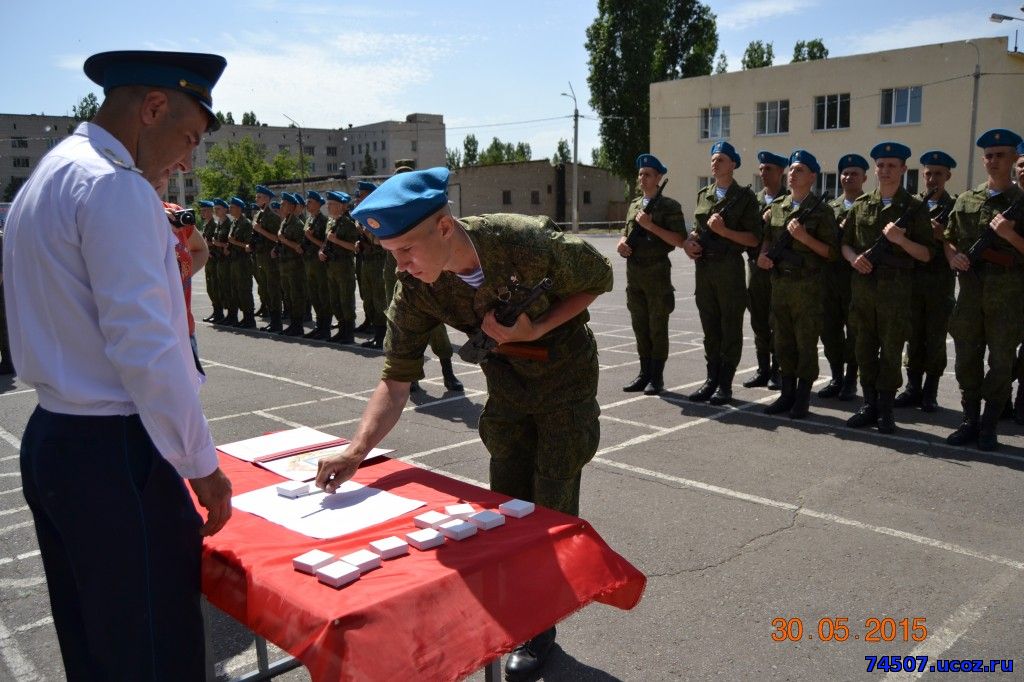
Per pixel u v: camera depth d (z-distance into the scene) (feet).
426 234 7.06
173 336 5.99
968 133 94.17
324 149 315.37
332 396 25.27
